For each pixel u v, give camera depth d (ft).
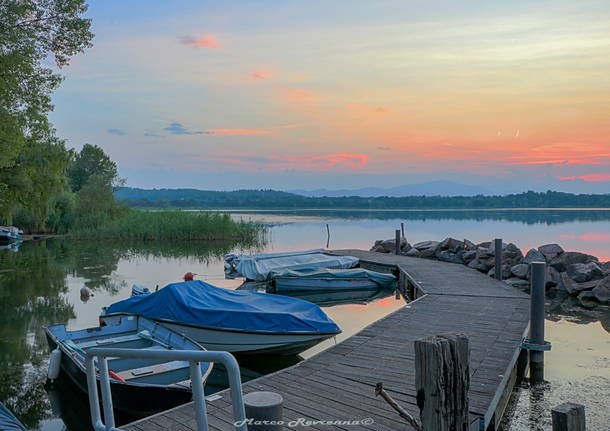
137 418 22.99
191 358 10.55
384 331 31.01
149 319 32.81
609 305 48.57
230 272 69.56
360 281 60.29
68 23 64.34
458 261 75.25
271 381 22.11
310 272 59.77
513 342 28.07
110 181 167.84
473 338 29.04
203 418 10.78
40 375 29.60
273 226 175.73
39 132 87.45
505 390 23.67
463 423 12.23
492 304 39.83
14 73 63.21
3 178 93.97
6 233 119.03
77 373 25.44
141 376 24.23
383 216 281.13
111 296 53.57
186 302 33.40
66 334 31.30
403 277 61.41
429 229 156.35
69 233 129.49
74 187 237.25
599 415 22.82
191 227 117.70
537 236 124.67
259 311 32.27
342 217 264.31
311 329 31.63
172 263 80.23
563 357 31.48
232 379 10.08
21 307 48.16
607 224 181.47
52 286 59.36
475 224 184.96
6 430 17.70
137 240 117.91
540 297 28.68
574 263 58.49
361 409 18.89
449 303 40.34
